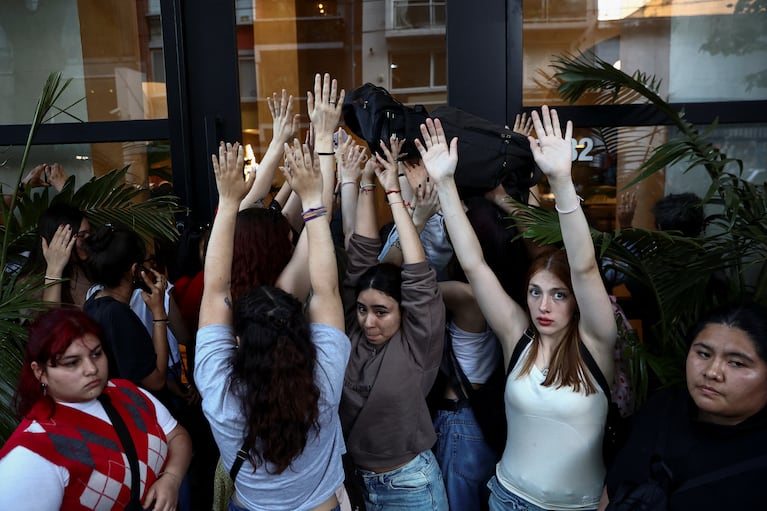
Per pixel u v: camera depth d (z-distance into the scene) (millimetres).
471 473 2057
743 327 1327
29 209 2367
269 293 1417
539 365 1754
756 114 2672
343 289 2078
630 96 2766
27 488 1264
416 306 1790
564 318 1700
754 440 1328
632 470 1445
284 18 3824
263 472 1436
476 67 2787
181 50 2896
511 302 1861
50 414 1355
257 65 3824
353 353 1890
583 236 1566
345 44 3904
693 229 2430
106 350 1436
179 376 2443
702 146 1984
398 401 1807
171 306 2449
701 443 1388
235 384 1373
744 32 2760
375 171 1941
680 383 1774
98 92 3131
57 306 2004
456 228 1808
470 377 2113
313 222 1535
